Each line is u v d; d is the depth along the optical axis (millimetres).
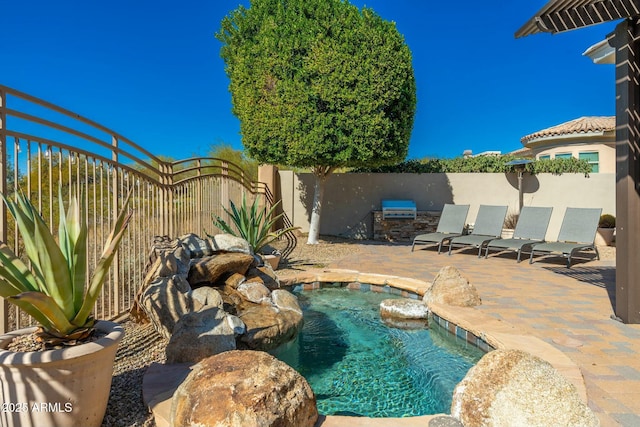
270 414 1848
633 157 3877
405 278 6074
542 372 2162
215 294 3902
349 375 3268
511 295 5031
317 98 8734
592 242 7727
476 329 3709
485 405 2096
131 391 2568
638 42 3932
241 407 1821
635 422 2158
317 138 8641
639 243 3879
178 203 5672
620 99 3945
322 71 8531
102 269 2123
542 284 5699
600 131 13547
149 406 2285
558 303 4645
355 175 12281
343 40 8664
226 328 3332
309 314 4996
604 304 4605
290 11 9023
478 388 2189
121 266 4141
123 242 4289
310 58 8617
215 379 1982
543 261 7914
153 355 3219
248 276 5168
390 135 9219
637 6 3594
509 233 10508
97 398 2051
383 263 7695
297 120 8695
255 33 9453
